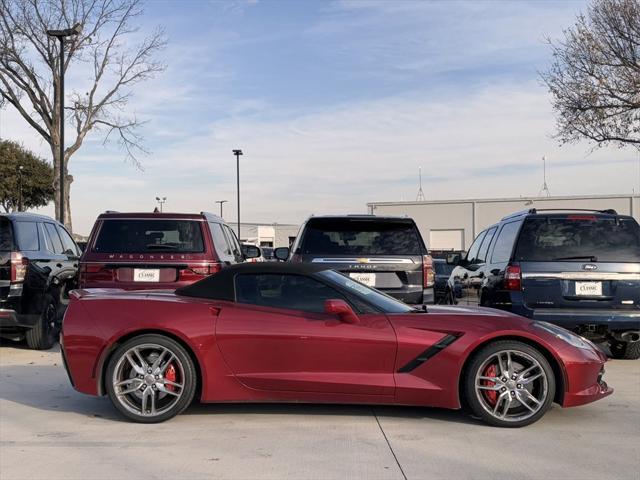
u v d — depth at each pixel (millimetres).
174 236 8281
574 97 18969
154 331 5289
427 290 7812
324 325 5203
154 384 5277
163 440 4848
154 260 8094
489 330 5094
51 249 9828
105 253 8125
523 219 7668
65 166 25156
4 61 24125
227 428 5145
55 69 24391
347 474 4113
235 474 4125
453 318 5234
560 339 5164
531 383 5129
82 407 5910
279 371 5211
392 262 7750
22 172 47031
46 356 8797
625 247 7449
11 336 9578
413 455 4473
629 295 7359
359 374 5172
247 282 5484
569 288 7414
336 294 5414
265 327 5223
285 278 5480
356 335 5152
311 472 4152
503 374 5121
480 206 44344
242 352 5227
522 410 5141
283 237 61812
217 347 5227
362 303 5387
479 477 4062
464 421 5301
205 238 8336
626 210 41469
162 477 4086
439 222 45281
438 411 5609
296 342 5180
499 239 8406
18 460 4426
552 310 7359
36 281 8852
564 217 7578
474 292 9141
